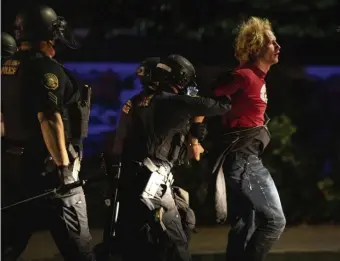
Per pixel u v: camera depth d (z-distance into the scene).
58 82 15.73
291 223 27.27
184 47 38.22
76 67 36.22
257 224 17.25
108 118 32.34
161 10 37.94
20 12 16.44
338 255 22.88
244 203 17.31
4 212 16.45
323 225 27.14
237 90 17.22
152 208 15.90
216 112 16.20
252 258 17.22
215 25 37.09
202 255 22.45
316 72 36.78
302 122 31.59
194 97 16.12
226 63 37.38
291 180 27.48
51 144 15.51
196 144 17.14
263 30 17.61
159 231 15.88
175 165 16.81
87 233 16.36
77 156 16.30
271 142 27.72
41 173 16.12
